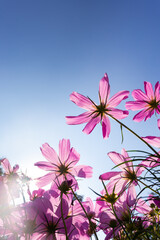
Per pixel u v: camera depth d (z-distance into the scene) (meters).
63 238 0.17
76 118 0.29
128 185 0.22
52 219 0.17
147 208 0.23
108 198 0.21
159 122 0.22
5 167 0.26
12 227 0.16
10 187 0.23
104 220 0.21
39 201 0.17
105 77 0.29
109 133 0.29
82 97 0.29
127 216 0.21
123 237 0.20
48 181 0.25
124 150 0.23
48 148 0.26
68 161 0.25
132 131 0.22
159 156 0.19
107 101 0.29
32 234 0.16
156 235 0.17
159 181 0.18
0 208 0.17
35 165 0.25
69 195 0.20
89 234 0.20
